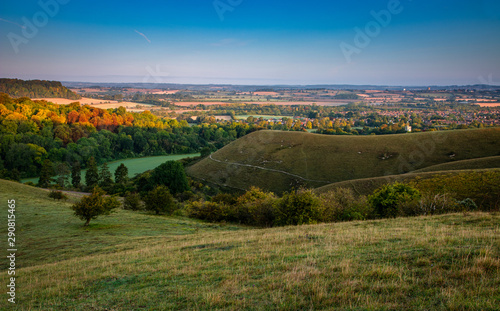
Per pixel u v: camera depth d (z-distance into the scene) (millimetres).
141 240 24047
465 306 6562
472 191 32438
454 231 14023
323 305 7402
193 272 11586
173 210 43031
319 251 12727
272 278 9758
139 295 9797
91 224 31438
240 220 38969
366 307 6988
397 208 27797
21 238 25922
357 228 19109
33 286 12750
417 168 64812
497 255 9273
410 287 7844
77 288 11602
